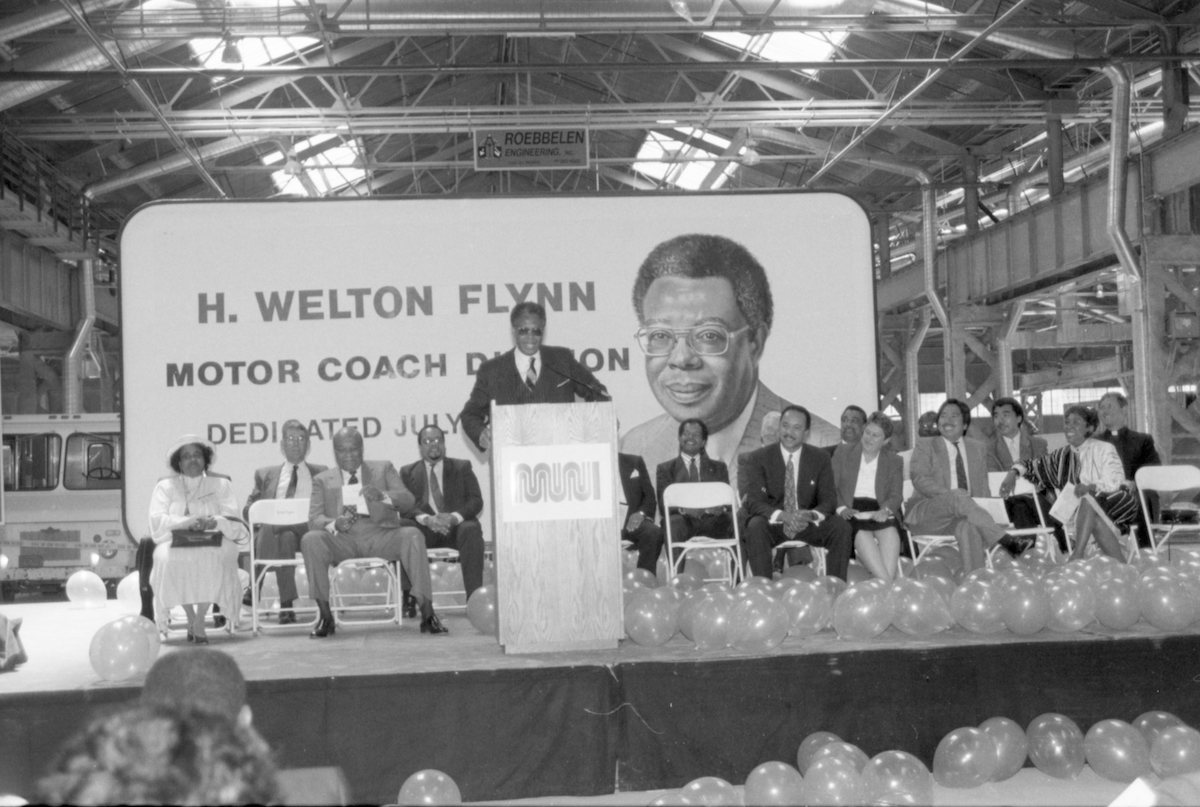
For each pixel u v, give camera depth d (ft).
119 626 15.56
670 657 15.72
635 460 25.20
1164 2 44.62
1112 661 16.15
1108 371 85.20
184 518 19.88
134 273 27.55
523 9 42.01
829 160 62.64
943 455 23.38
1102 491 23.31
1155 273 42.68
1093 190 46.83
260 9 42.80
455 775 15.05
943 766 14.49
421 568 20.24
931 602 16.84
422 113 56.18
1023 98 53.88
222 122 53.67
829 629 18.39
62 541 42.55
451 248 28.17
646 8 42.04
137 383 27.48
